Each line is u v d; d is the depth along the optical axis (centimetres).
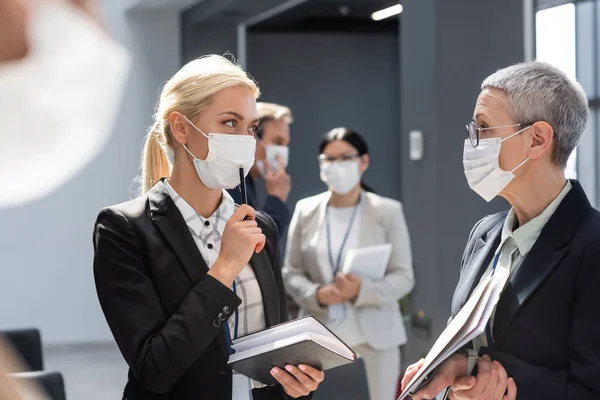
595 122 515
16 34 54
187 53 980
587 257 184
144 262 199
